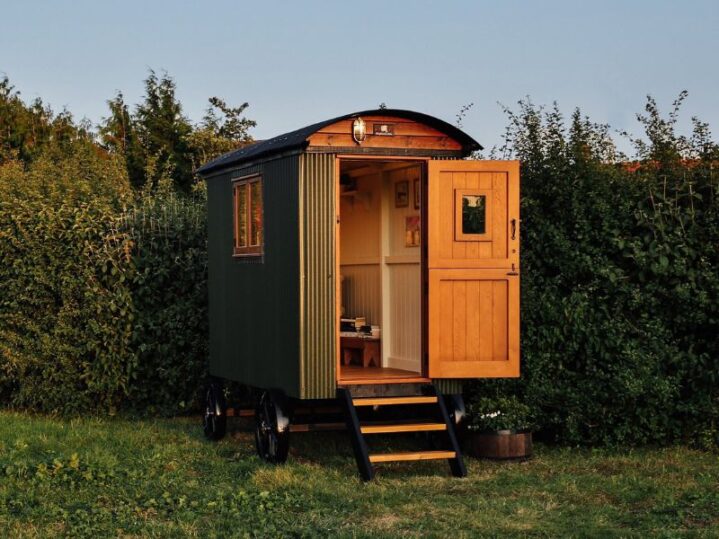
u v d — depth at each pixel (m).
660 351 11.27
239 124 26.38
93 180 16.19
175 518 8.54
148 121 27.98
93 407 13.99
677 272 11.16
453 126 10.75
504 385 11.55
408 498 9.28
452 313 10.77
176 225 14.17
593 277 11.54
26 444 11.81
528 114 12.09
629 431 11.33
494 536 8.02
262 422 11.26
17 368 14.08
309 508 8.92
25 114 28.75
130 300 13.73
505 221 10.80
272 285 11.05
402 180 11.66
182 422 13.92
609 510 8.80
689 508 8.76
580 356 11.55
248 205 11.75
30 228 13.96
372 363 12.06
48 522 8.49
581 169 11.67
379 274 12.13
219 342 12.77
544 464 10.80
